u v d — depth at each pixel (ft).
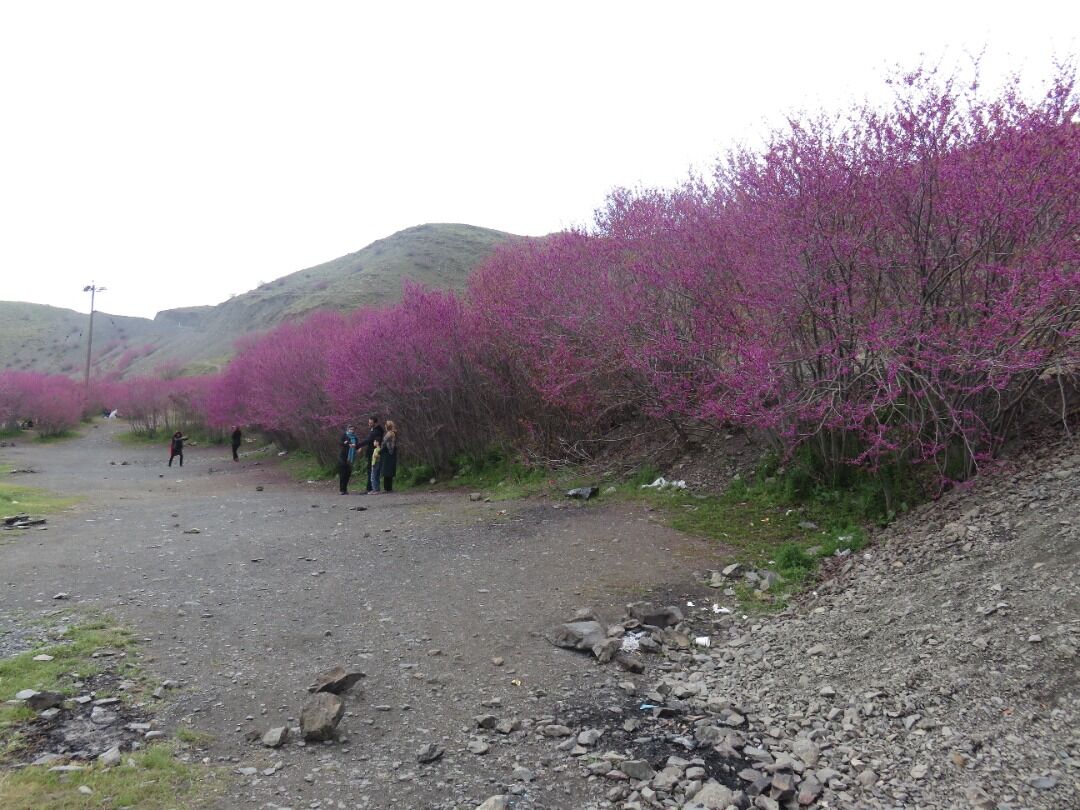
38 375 170.60
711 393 27.17
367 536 29.40
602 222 37.99
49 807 9.17
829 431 25.86
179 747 11.28
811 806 10.03
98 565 24.21
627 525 28.25
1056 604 12.92
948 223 20.13
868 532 22.79
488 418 47.67
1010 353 19.01
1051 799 9.10
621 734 12.42
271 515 37.01
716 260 26.21
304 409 67.31
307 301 257.75
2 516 35.37
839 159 21.65
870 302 22.24
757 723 12.80
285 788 10.25
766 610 18.86
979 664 12.37
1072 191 18.22
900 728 11.66
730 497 29.66
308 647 16.37
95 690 13.24
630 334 30.53
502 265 44.86
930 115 20.27
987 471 21.71
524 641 17.16
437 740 12.05
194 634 16.93
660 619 18.48
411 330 47.83
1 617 17.81
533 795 10.36
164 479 72.33
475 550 26.18
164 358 331.36
